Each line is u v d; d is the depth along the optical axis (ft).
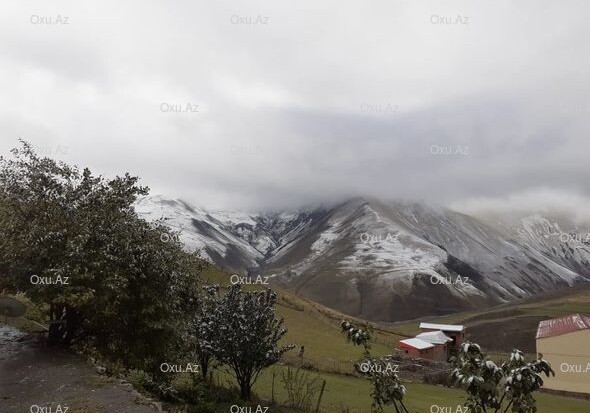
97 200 56.80
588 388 186.80
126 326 55.47
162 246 58.65
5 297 64.08
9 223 51.37
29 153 65.46
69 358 52.80
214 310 71.87
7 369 48.24
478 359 35.32
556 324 224.74
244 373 70.74
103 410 40.06
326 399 91.04
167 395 54.24
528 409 34.50
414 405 105.50
